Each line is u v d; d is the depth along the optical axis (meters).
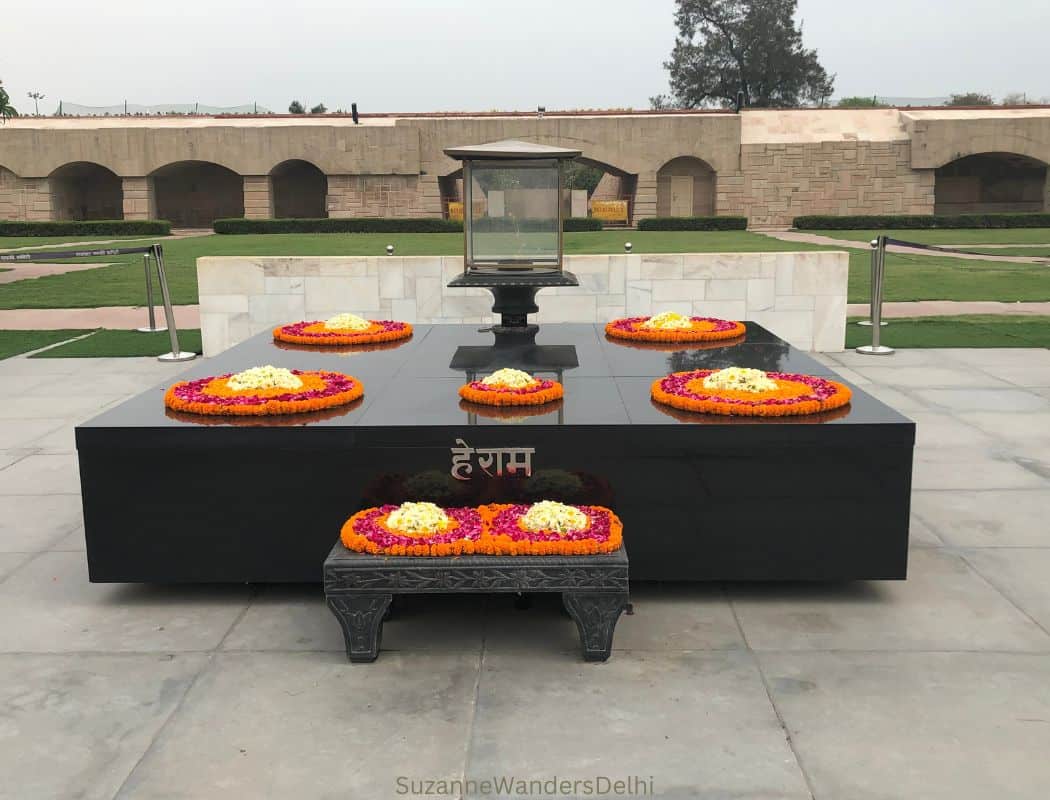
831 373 6.07
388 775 3.26
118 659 4.13
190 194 44.22
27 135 38.66
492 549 4.03
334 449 4.68
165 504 4.71
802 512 4.68
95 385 9.74
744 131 38.81
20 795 3.18
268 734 3.53
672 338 7.43
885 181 38.59
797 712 3.64
